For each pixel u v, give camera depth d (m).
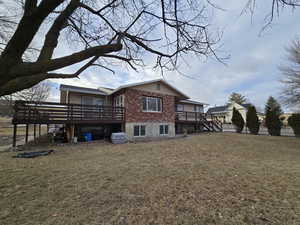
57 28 2.23
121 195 3.40
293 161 6.53
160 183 4.03
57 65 1.72
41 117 9.38
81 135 11.81
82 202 3.12
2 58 1.49
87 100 14.17
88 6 2.81
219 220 2.58
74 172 4.85
